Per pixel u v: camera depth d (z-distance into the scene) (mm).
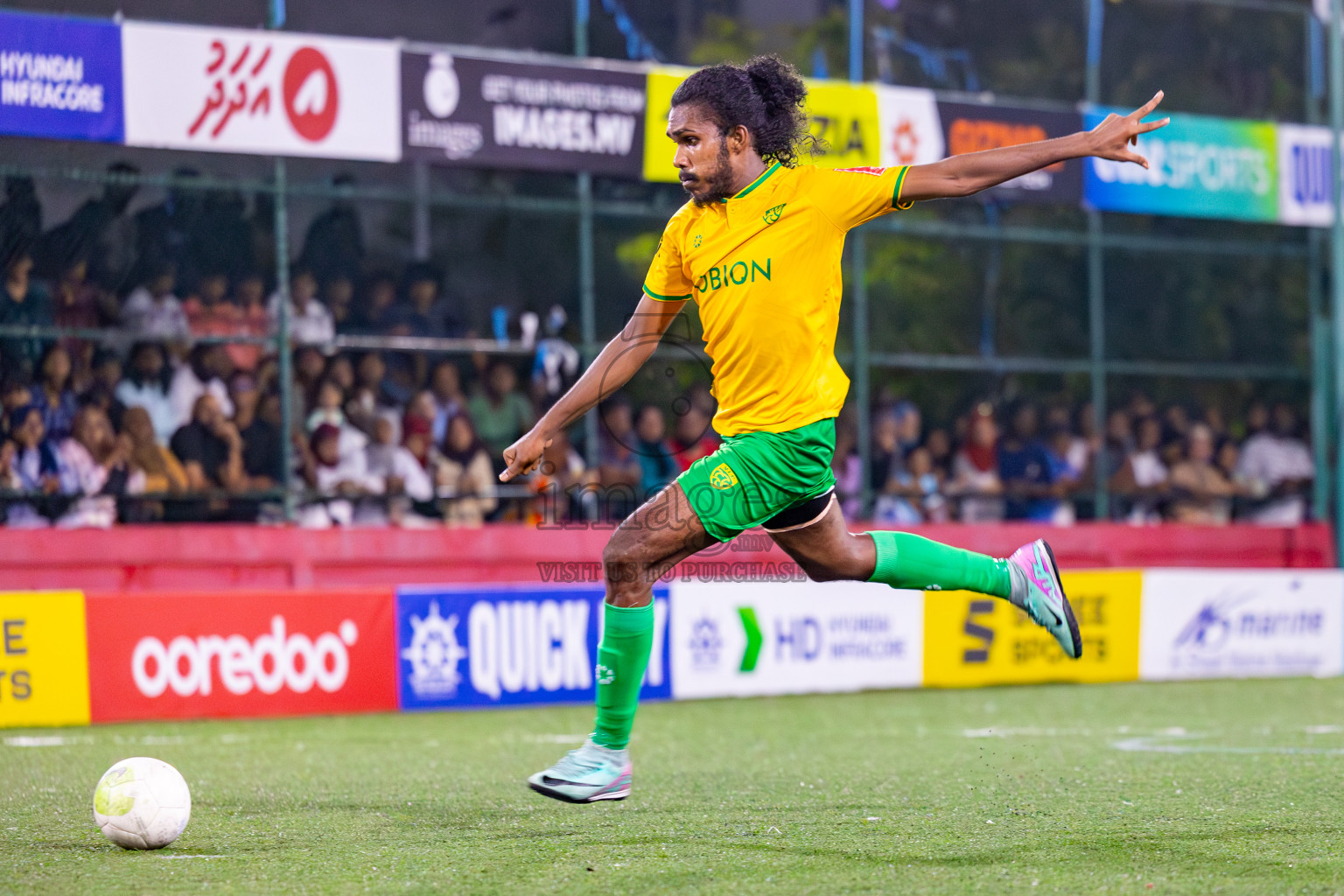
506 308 30719
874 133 30828
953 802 14016
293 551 27859
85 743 20922
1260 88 35969
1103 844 11477
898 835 11984
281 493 28125
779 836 11969
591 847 11461
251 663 24953
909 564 12312
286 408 28203
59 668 23734
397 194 29312
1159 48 35156
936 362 32812
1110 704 26000
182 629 24578
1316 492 35875
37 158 26750
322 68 27438
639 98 29828
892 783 15680
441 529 28922
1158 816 13016
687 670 27344
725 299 11414
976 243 34031
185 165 27953
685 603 27391
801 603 28281
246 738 21609
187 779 16578
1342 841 11594
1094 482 34250
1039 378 34219
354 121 27656
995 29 33969
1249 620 31656
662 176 30078
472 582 29016
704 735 21531
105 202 27297
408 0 29891
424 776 16797
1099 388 34406
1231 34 35750
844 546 12078
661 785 15695
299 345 28703
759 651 27906
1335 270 34906
